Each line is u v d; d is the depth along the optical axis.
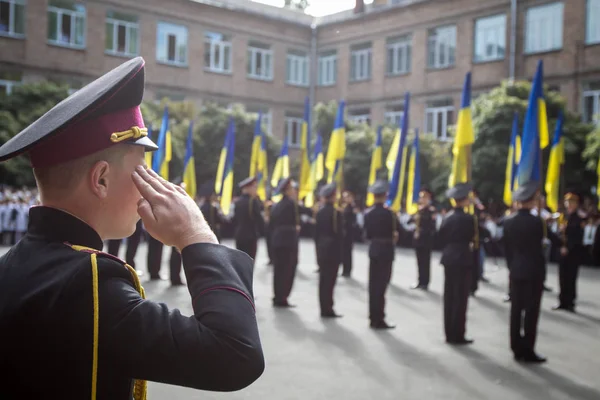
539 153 7.09
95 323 1.01
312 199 12.42
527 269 5.79
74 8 22.73
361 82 27.12
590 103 20.28
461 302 6.42
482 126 16.61
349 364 5.50
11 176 18.22
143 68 1.19
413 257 15.69
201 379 1.01
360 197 20.44
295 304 8.71
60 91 19.73
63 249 1.10
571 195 9.06
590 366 5.64
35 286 1.04
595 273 13.26
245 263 1.17
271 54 27.91
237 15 26.75
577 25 20.41
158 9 24.56
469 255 6.52
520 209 6.09
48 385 1.00
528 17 21.70
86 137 1.12
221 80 26.44
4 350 1.02
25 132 1.10
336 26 28.08
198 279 1.10
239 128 21.53
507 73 22.14
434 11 24.39
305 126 11.91
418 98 25.02
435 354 5.96
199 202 12.36
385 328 7.12
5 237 16.28
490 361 5.74
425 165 18.77
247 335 1.05
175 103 22.27
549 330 7.36
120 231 1.21
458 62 23.67
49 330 1.01
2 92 19.53
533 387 4.95
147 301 1.07
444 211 16.20
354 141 20.47
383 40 26.27
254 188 9.97
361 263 14.22
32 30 21.80
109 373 1.02
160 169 10.12
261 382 4.89
